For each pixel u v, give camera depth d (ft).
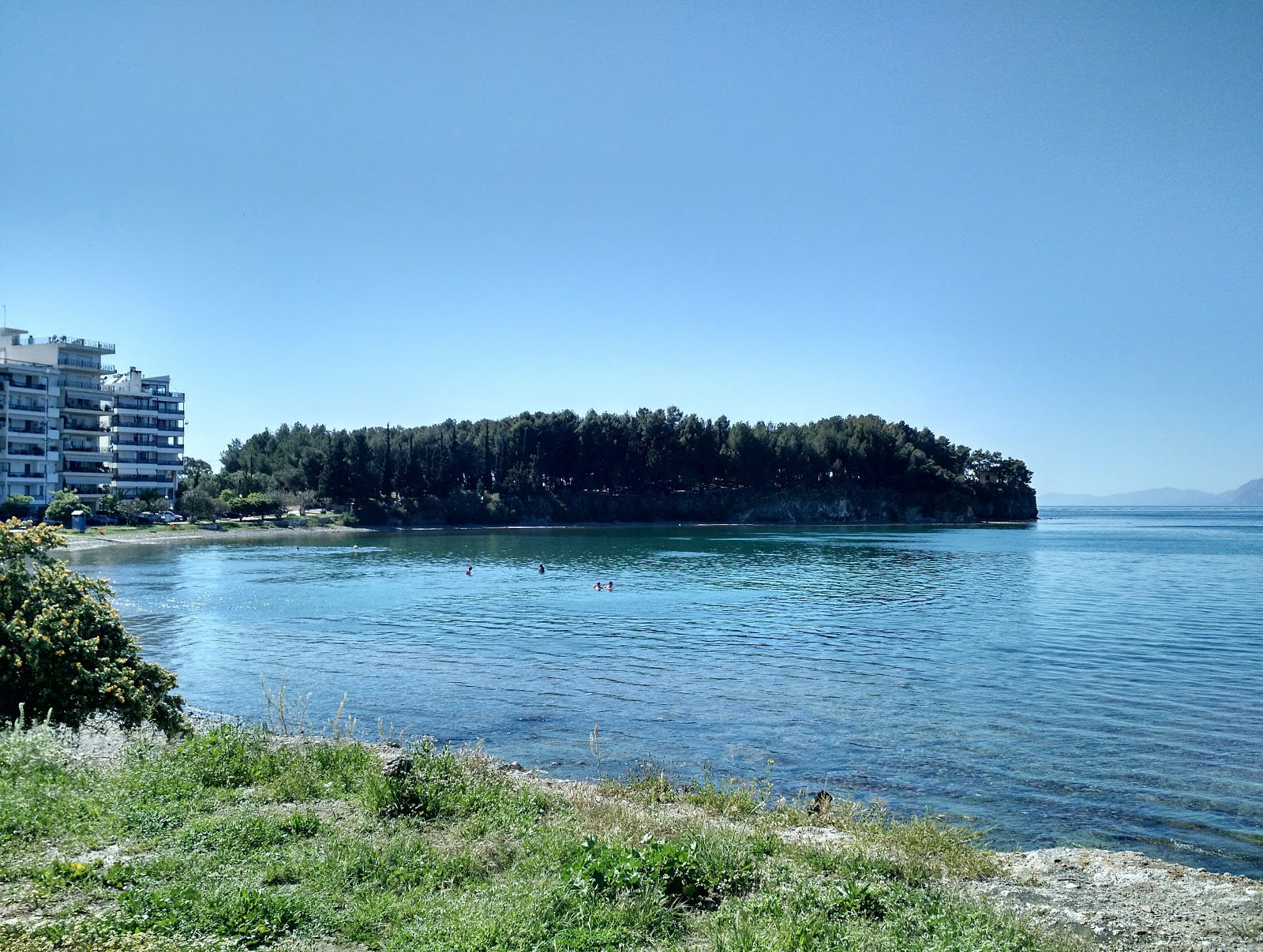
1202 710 87.97
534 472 550.36
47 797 37.65
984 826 55.52
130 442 437.58
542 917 28.53
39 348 383.65
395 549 347.97
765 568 271.49
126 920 26.25
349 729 65.72
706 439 587.68
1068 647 128.67
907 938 29.25
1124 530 596.29
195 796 41.16
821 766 69.00
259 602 187.42
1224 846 52.13
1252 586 223.10
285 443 565.53
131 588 208.85
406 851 34.58
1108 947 32.37
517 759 71.51
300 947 26.13
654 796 53.57
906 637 139.44
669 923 29.27
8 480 355.56
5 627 50.88
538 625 154.10
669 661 118.42
